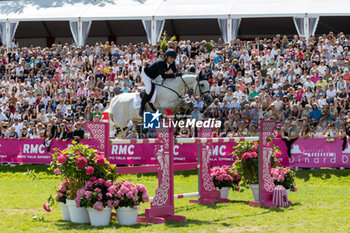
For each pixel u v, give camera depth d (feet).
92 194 25.35
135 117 39.47
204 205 32.86
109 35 106.73
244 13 80.69
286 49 67.31
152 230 24.23
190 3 88.33
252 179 33.91
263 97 53.72
